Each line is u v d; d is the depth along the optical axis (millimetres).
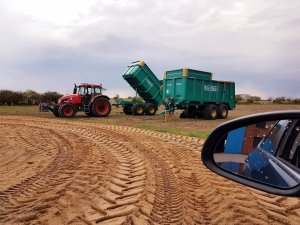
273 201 3887
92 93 20188
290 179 1682
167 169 5559
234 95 22656
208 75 20469
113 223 3197
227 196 4027
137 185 4500
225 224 3172
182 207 3609
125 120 17703
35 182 4605
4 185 4445
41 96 40344
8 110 26281
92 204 3699
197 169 5570
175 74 19781
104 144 8391
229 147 2078
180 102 19188
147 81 21719
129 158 6504
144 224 3158
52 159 6328
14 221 3227
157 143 8695
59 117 19688
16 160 6254
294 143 1913
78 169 5457
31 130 11648
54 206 3633
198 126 14742
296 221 3283
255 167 2086
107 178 4859
